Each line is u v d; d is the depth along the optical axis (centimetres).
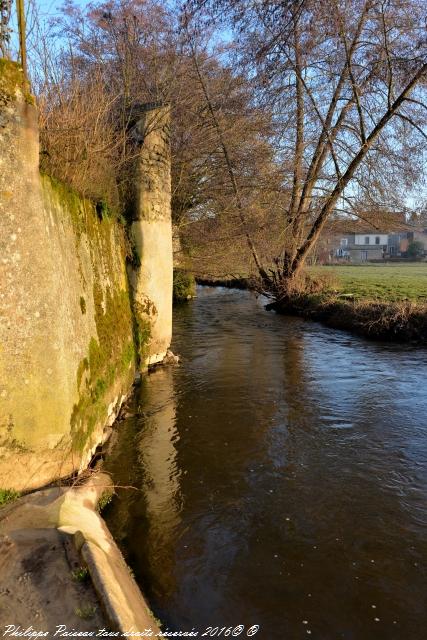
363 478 550
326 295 1814
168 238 991
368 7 1423
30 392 415
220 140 1493
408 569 405
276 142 1639
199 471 561
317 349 1212
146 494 505
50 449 433
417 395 838
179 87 1468
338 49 1555
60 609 289
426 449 625
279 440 649
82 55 1268
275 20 1238
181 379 919
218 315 1842
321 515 478
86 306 563
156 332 971
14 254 402
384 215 1703
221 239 1675
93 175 651
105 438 609
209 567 401
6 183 395
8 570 321
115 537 430
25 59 429
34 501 395
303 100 1658
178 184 1476
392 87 1486
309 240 1852
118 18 1502
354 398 822
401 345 1253
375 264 4872
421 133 1454
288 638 336
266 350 1196
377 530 455
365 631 344
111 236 768
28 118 408
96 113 698
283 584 385
